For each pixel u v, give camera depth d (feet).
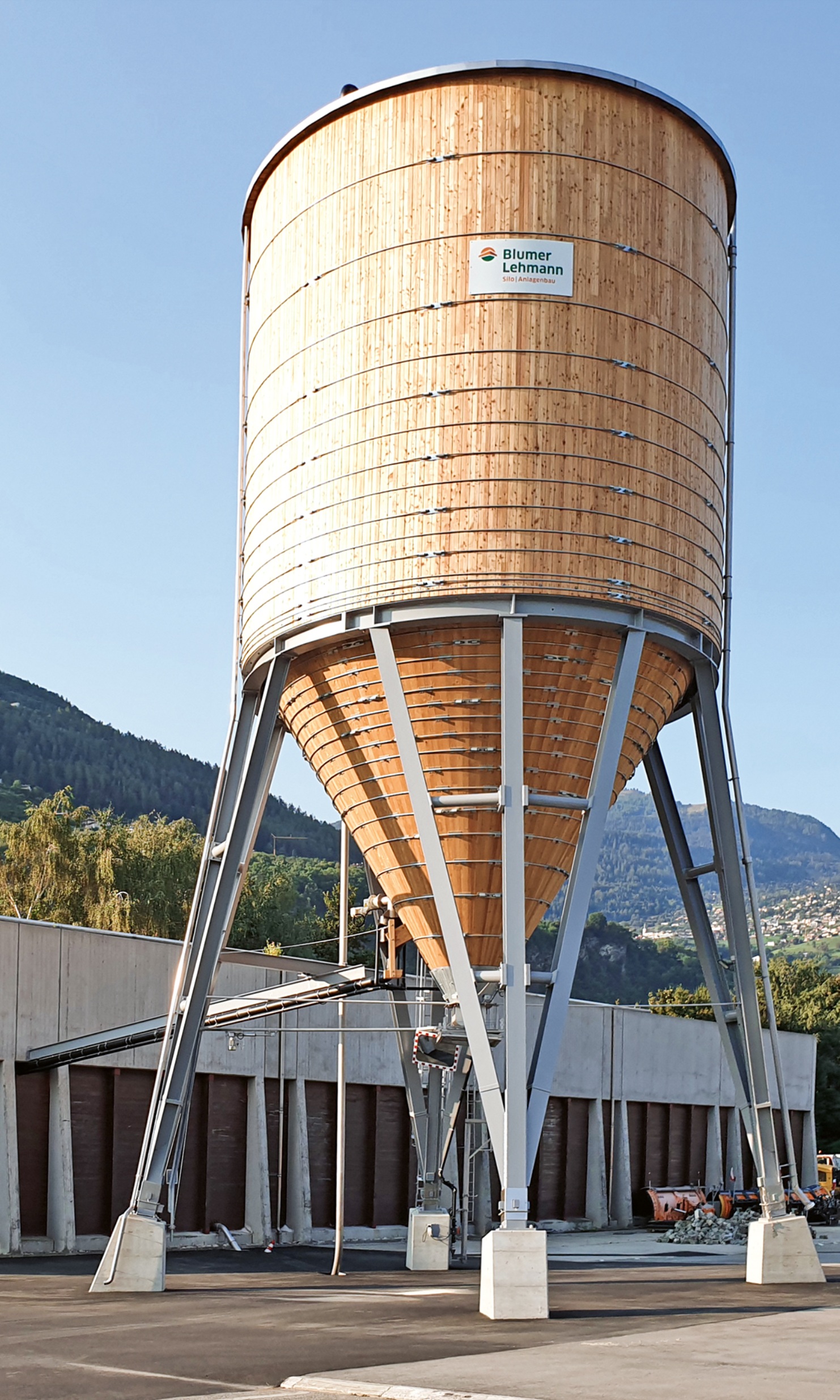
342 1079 99.40
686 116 82.79
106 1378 47.37
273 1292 82.79
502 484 76.54
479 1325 62.85
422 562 76.89
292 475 82.99
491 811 78.23
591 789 77.56
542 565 76.07
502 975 72.38
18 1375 48.08
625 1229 179.11
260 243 89.30
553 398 77.15
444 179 78.95
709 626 84.02
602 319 78.38
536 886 81.00
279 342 85.30
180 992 87.30
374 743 82.07
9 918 112.98
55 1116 115.24
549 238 78.07
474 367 77.41
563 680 78.48
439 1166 105.09
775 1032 86.69
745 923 87.10
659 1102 192.75
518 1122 69.56
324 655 82.69
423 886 83.15
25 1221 112.06
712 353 84.84
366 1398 43.55
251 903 281.95
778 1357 51.19
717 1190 183.42
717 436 85.66
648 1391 43.01
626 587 77.46
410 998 111.86
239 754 91.04
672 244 81.46
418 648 78.48
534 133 78.64
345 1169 143.95
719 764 87.51
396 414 78.54
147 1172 84.12
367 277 80.33
